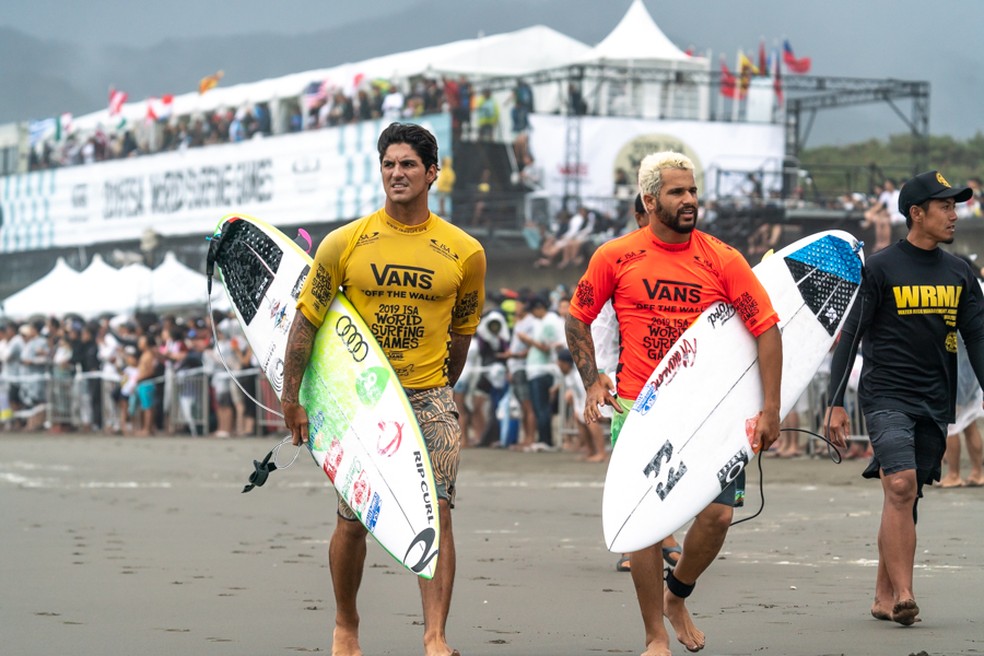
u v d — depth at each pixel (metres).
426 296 9.52
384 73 54.88
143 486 25.97
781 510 20.00
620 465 9.50
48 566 14.89
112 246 66.12
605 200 52.91
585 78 53.81
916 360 11.26
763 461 28.66
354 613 9.79
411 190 9.45
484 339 36.03
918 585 12.96
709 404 9.66
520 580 13.77
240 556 15.71
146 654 10.13
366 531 9.65
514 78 54.25
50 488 25.52
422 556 9.05
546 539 17.19
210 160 60.25
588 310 9.95
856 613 11.64
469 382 36.25
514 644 10.52
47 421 50.44
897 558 10.92
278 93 58.19
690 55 60.00
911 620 10.81
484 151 53.34
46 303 53.88
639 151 53.72
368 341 9.52
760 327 9.69
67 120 68.69
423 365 9.60
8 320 54.22
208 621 11.51
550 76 56.38
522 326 34.16
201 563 15.12
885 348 11.30
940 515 18.62
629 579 13.83
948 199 11.17
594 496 22.94
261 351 10.40
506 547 16.41
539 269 52.62
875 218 48.22
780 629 10.92
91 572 14.42
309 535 17.80
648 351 9.74
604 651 10.23
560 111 54.53
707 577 13.73
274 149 57.31
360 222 9.62
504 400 35.19
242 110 59.16
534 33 56.44
